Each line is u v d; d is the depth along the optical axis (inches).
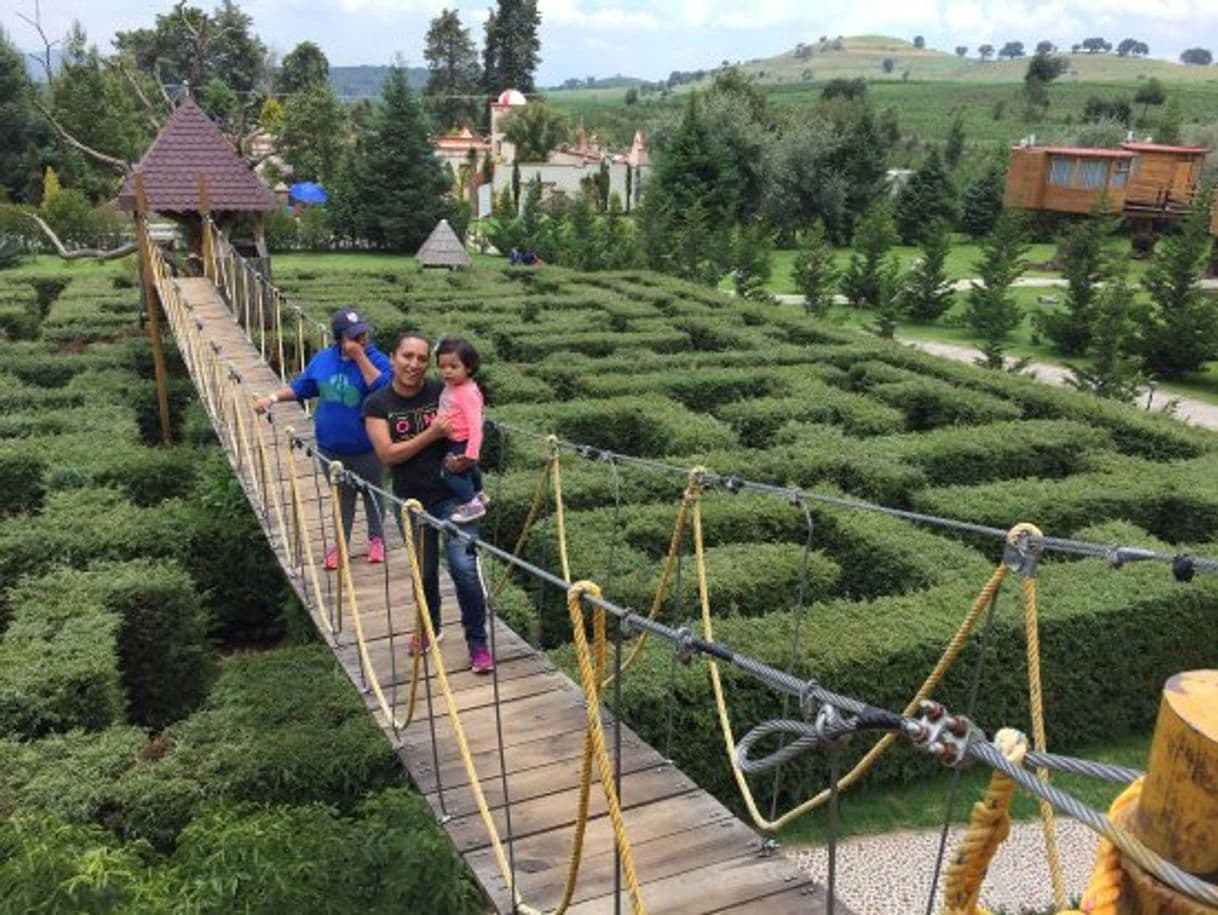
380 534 309.4
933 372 670.5
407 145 1704.0
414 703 221.3
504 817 191.6
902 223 2074.3
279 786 261.4
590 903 167.0
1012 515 412.2
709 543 390.9
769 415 539.5
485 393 602.5
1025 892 269.0
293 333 708.7
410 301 842.8
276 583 416.5
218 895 202.2
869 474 446.6
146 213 595.8
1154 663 341.7
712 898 167.3
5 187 1849.2
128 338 724.7
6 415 531.8
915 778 315.0
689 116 1876.2
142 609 330.0
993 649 317.4
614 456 275.1
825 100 2965.1
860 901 263.9
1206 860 61.0
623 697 276.4
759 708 292.2
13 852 217.3
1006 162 2114.9
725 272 1326.3
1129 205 1760.6
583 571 349.7
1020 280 1606.8
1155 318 1066.1
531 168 2391.7
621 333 738.8
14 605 319.3
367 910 217.2
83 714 279.3
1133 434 558.9
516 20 3368.6
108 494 422.6
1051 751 336.5
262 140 2162.9
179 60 2319.1
